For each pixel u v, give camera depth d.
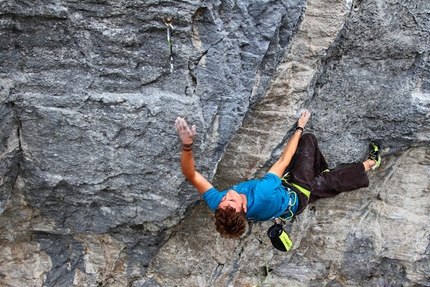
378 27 3.26
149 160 3.28
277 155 3.76
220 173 3.92
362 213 4.59
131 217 3.61
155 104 3.04
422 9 3.20
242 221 2.74
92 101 3.02
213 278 4.62
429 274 4.83
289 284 4.91
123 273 4.25
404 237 4.63
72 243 3.97
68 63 2.92
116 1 2.71
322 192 3.67
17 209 3.53
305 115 3.50
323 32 3.15
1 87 2.84
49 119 3.06
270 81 3.30
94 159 3.24
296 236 4.48
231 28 2.91
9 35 2.79
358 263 4.78
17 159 3.21
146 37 2.87
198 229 4.24
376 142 3.92
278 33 3.06
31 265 3.95
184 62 2.95
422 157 4.18
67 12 2.73
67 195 3.47
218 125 3.20
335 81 3.57
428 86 3.59
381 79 3.57
